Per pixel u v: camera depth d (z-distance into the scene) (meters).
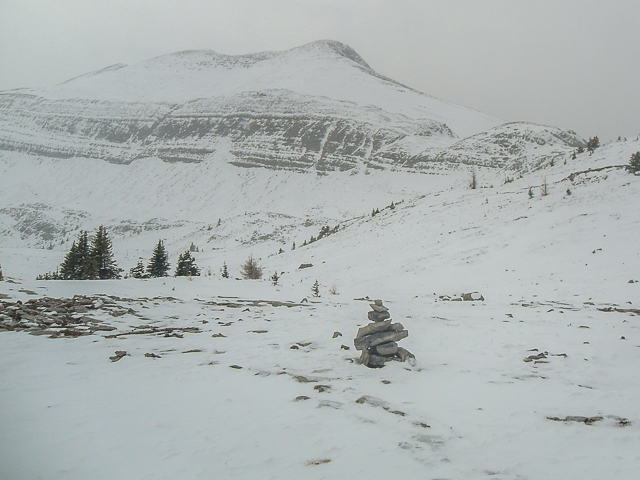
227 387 8.58
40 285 24.58
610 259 36.91
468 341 13.98
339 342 13.50
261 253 121.62
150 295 25.58
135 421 6.66
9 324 13.19
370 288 41.41
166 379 8.96
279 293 32.69
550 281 34.34
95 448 5.72
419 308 24.28
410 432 6.48
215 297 27.53
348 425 6.72
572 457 5.67
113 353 10.95
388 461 5.53
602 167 70.12
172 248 156.12
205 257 121.88
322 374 9.81
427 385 9.12
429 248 55.91
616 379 9.48
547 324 17.52
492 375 9.95
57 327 13.92
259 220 170.62
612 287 29.81
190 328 15.16
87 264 52.66
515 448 5.97
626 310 22.05
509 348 12.85
